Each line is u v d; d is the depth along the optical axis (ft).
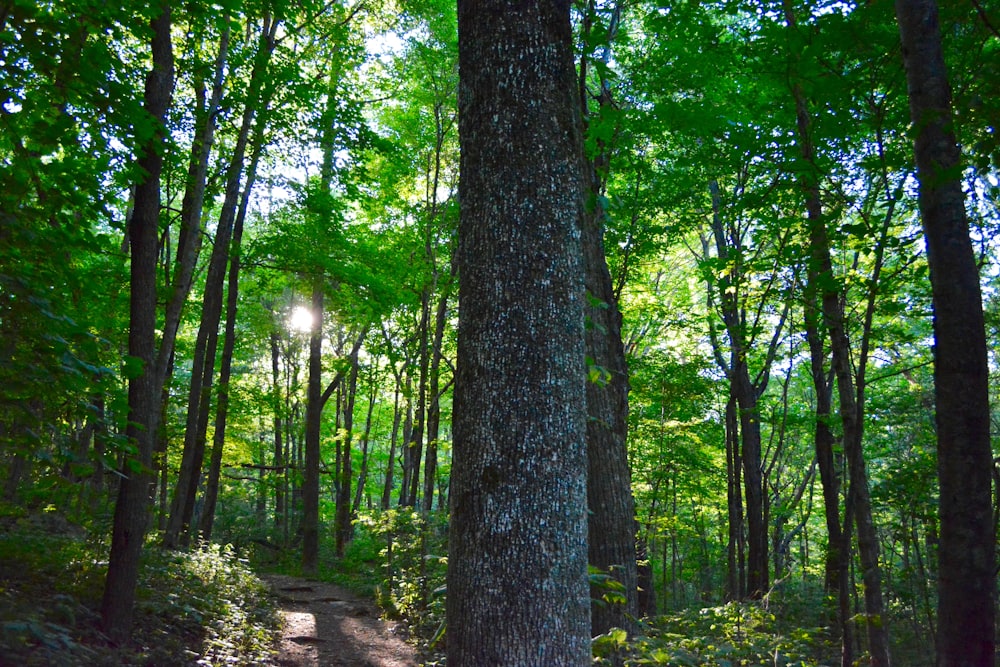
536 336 10.14
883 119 22.20
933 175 14.98
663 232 45.44
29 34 17.15
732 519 49.75
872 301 21.48
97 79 17.95
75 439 15.92
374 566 57.93
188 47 36.83
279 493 87.20
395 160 54.65
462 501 10.03
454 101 56.34
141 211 21.58
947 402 14.44
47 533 28.96
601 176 21.95
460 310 10.74
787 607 40.83
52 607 19.08
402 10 50.34
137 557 20.68
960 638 13.78
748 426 50.14
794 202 28.66
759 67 27.37
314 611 38.09
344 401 97.76
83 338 16.17
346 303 54.54
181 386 57.06
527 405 9.96
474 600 9.63
